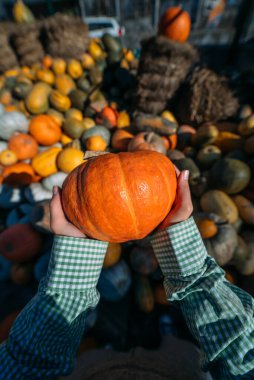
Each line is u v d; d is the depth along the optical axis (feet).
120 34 23.34
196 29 27.04
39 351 2.48
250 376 2.35
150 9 29.84
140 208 2.73
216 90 9.48
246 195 7.17
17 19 15.23
